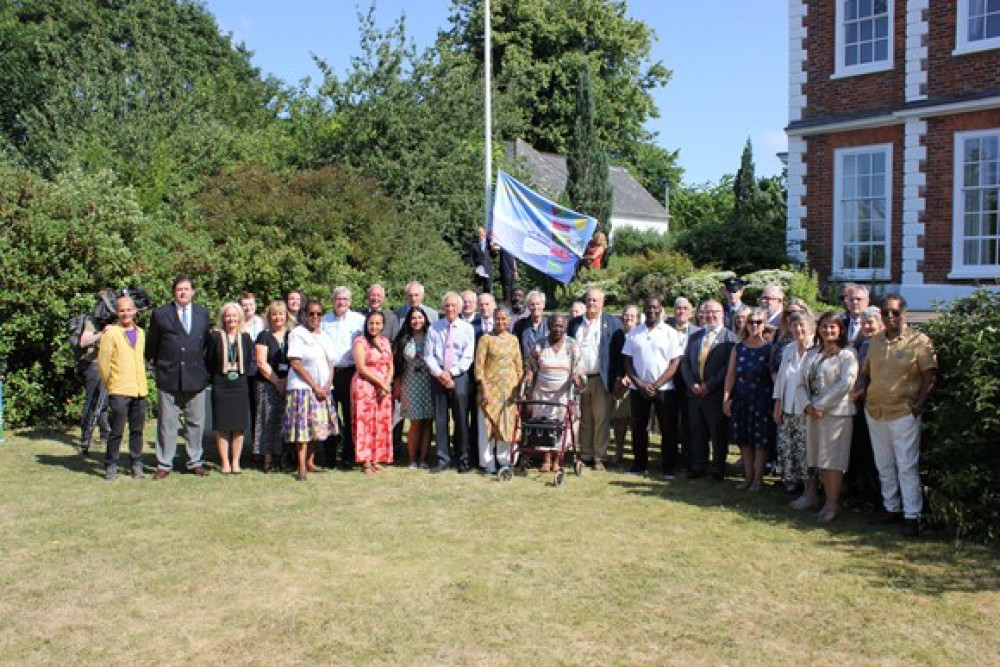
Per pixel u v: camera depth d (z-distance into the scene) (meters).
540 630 5.09
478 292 16.58
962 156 16.09
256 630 5.11
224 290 14.80
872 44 17.41
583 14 43.00
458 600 5.55
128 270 12.63
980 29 15.87
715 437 9.10
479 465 9.62
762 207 36.88
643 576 6.00
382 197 19.25
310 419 8.95
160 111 25.00
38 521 7.33
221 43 41.09
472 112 22.95
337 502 8.05
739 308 9.69
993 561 6.35
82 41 29.00
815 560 6.36
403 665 4.65
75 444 10.97
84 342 10.04
